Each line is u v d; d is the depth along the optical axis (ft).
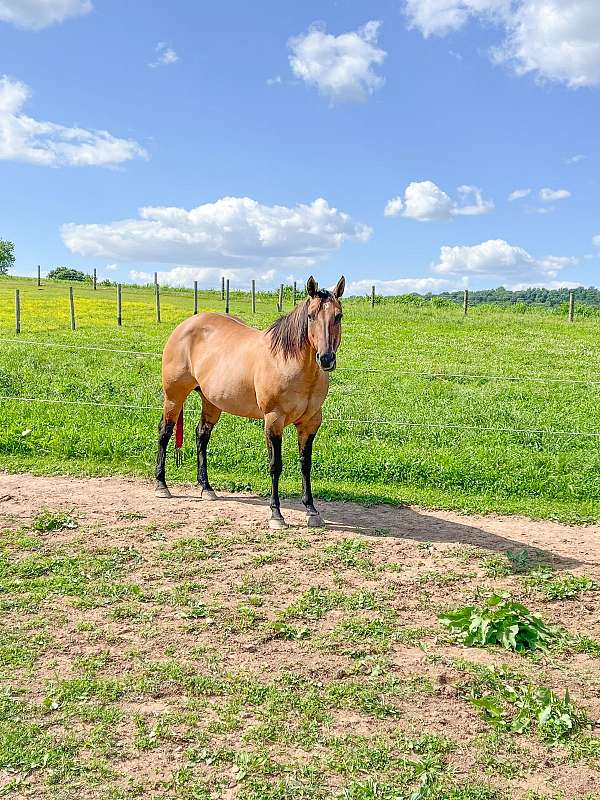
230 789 11.12
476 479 30.68
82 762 11.63
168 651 15.40
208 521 24.95
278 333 23.97
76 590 18.54
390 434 38.42
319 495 28.91
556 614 18.29
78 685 13.88
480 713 13.44
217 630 16.58
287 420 24.52
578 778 11.68
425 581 20.11
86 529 23.62
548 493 29.55
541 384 54.60
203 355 27.22
